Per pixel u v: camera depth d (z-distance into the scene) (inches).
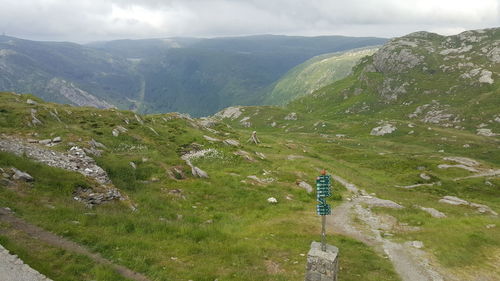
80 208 919.0
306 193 1788.9
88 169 1272.1
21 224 697.6
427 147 5826.8
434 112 7829.7
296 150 3764.8
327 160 3595.0
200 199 1435.8
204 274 690.8
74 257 621.6
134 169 1525.6
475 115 7106.3
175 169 1685.5
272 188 1785.2
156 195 1320.1
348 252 975.0
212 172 1968.5
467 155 5221.5
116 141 2078.0
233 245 912.3
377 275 832.3
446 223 1358.3
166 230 935.7
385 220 1401.3
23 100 2428.6
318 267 625.0
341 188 2110.0
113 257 677.9
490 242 1099.9
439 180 3238.2
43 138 1657.2
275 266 815.1
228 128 4694.9
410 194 2404.0
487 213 1988.2
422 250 1032.8
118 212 1004.6
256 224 1195.9
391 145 5905.5
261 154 2871.6
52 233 705.0
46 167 1074.1
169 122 3444.9
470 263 938.1
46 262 572.1
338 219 1378.0
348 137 7052.2
